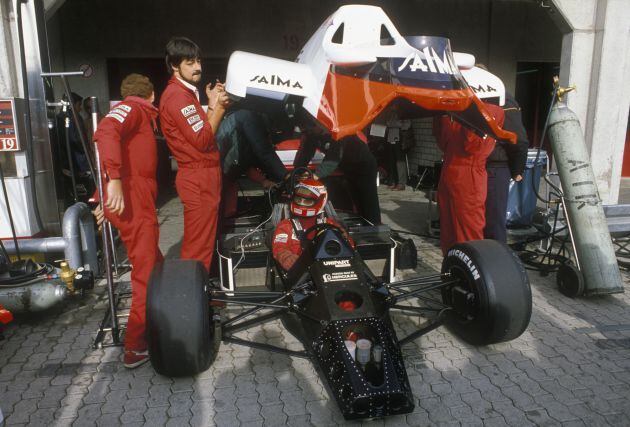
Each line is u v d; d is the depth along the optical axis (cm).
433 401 274
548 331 356
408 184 1054
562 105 432
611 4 578
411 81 309
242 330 362
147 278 309
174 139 338
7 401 279
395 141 944
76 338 354
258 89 333
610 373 301
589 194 411
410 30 1098
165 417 263
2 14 444
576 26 592
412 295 318
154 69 1048
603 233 408
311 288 291
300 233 338
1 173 400
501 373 301
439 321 326
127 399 279
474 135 384
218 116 363
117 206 272
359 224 467
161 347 272
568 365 310
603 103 600
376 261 404
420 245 585
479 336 316
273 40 1057
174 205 837
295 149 824
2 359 325
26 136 457
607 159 613
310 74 346
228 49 1046
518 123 431
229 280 381
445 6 1100
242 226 455
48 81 483
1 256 386
